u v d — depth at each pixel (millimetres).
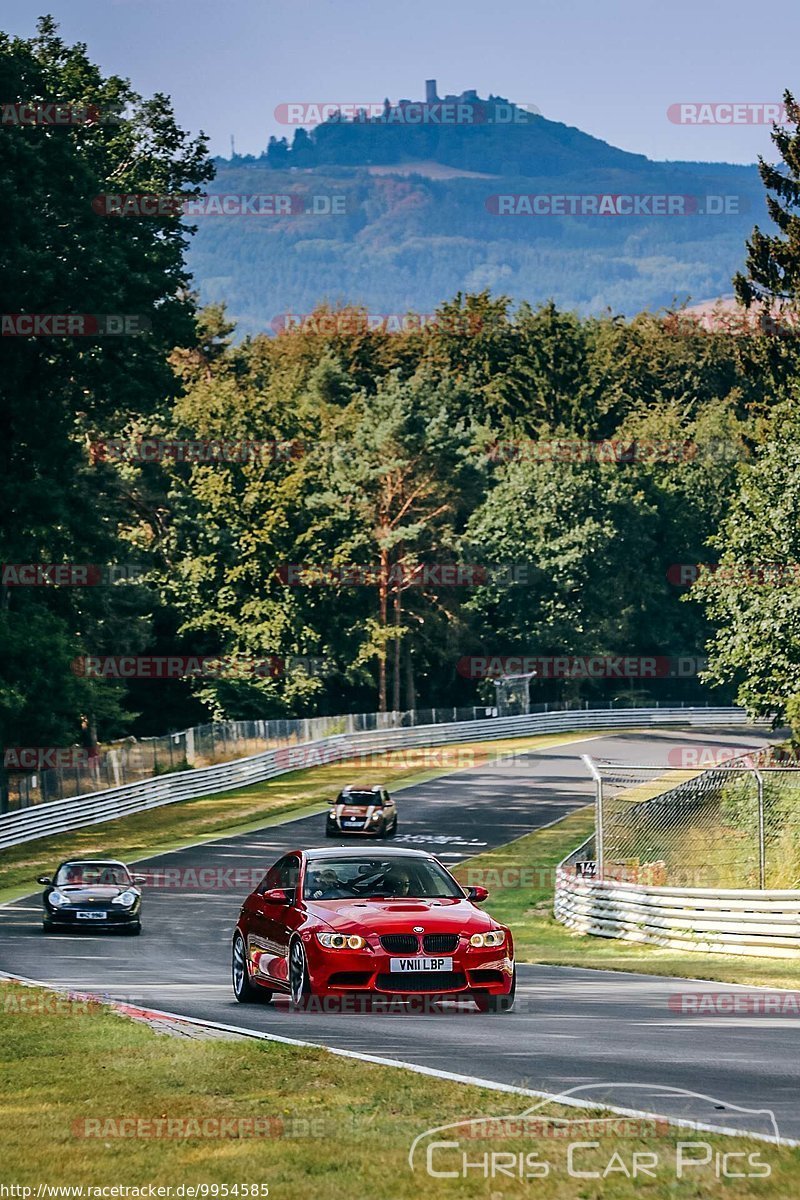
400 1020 18391
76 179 65438
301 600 114688
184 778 76688
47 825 64188
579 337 167250
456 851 60375
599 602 136875
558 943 36094
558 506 136625
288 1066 14430
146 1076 14375
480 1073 14070
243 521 114062
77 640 74625
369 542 123375
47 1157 11102
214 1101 13000
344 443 133500
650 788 76312
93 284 64562
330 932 19016
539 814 71750
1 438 68188
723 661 68625
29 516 66562
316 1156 10781
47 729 70562
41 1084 14344
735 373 169625
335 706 131250
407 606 131375
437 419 131750
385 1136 11281
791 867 42875
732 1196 9477
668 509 142625
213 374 170375
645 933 34719
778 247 83062
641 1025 17969
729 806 50406
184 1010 20219
